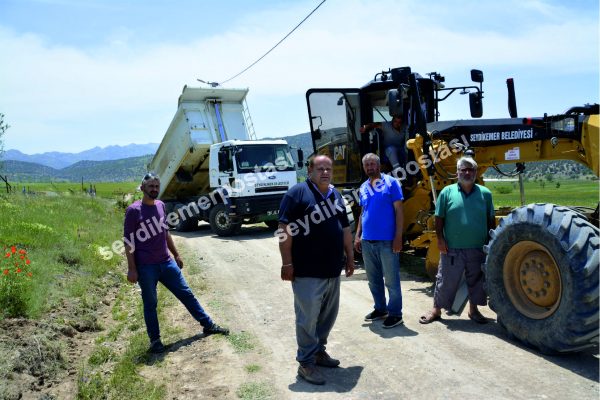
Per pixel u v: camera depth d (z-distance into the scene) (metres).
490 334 4.91
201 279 8.41
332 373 4.25
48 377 4.45
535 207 4.36
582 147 5.74
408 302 6.27
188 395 3.99
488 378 3.90
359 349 4.75
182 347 5.15
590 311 3.81
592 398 3.47
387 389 3.87
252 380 4.19
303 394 3.87
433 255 6.62
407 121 7.68
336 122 8.58
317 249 4.04
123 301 7.26
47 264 7.58
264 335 5.37
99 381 4.35
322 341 4.40
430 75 8.14
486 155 6.77
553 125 6.00
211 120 15.70
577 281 3.86
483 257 5.14
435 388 3.81
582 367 4.01
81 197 20.80
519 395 3.59
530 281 4.41
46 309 5.90
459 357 4.37
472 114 7.77
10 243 8.28
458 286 5.24
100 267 8.65
